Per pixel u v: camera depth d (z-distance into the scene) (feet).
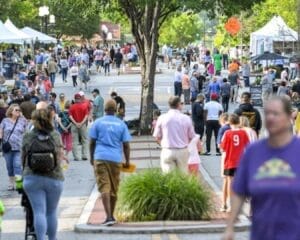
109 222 68.95
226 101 190.80
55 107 130.41
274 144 30.81
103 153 67.62
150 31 156.25
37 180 56.03
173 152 79.15
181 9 156.04
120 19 169.17
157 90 248.73
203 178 99.76
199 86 211.61
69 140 124.67
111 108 68.59
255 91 205.36
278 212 30.07
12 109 92.38
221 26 347.56
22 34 251.80
